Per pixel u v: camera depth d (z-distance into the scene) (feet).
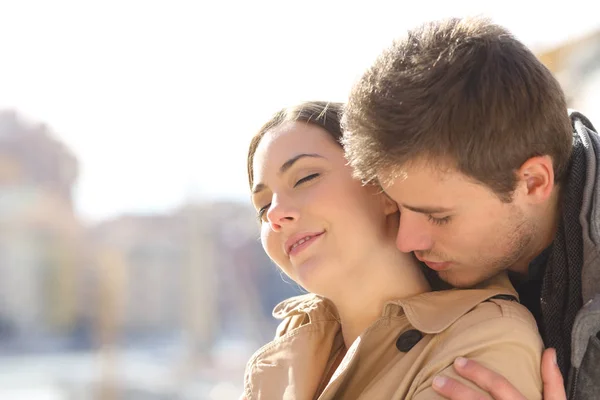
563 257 4.44
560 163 4.47
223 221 65.31
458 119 4.10
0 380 48.98
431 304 4.54
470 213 4.27
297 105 4.92
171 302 78.07
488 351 4.15
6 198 73.26
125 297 76.69
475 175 4.16
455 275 4.60
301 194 4.65
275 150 4.76
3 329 74.13
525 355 4.15
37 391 45.62
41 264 75.20
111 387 45.03
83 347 71.31
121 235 72.59
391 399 4.25
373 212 4.66
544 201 4.46
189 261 66.69
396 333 4.59
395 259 4.70
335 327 5.04
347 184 4.64
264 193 4.86
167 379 48.24
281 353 4.97
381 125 4.21
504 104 4.14
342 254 4.60
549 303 4.47
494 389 3.96
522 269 4.80
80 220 75.20
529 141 4.22
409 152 4.14
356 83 4.42
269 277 65.21
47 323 74.28
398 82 4.22
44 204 73.56
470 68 4.19
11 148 73.10
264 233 4.88
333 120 4.81
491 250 4.42
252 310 63.52
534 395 4.10
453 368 4.12
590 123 4.99
